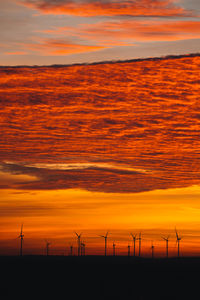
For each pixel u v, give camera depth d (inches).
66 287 3838.6
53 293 3432.6
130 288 3796.8
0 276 5014.8
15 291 3538.4
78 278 4800.7
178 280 4699.8
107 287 3855.8
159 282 4411.9
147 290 3681.1
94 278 4800.7
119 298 3179.1
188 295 3415.4
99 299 3117.6
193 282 4483.3
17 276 5039.4
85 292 3494.1
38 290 3602.4
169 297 3282.5
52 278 4798.2
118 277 4965.6
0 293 3398.1
